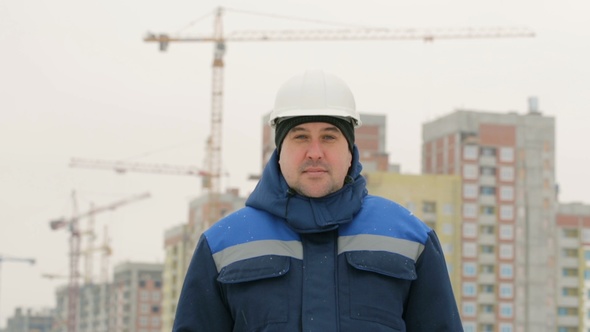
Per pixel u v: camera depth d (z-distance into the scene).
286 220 3.99
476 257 108.62
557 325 110.06
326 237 3.97
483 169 110.62
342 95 4.13
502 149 111.12
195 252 4.07
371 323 3.86
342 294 3.88
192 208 126.88
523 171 111.12
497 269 109.06
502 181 110.62
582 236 111.06
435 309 4.01
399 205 4.11
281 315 3.87
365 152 113.56
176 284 131.50
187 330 4.04
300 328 3.86
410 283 3.99
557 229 111.12
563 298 110.50
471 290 108.12
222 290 4.01
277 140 4.11
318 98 4.09
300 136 4.04
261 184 4.11
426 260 4.00
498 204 110.06
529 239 110.44
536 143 111.56
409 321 4.04
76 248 152.12
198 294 4.02
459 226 107.06
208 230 4.09
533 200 110.94
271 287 3.91
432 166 114.62
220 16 119.75
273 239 3.98
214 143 120.69
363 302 3.88
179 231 129.38
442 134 113.25
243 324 3.94
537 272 109.81
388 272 3.90
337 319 3.85
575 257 110.94
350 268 3.92
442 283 4.02
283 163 4.05
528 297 109.25
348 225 4.00
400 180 105.88
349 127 4.09
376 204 4.07
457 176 106.81
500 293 108.88
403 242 3.98
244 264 3.94
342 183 4.02
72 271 151.50
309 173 3.97
